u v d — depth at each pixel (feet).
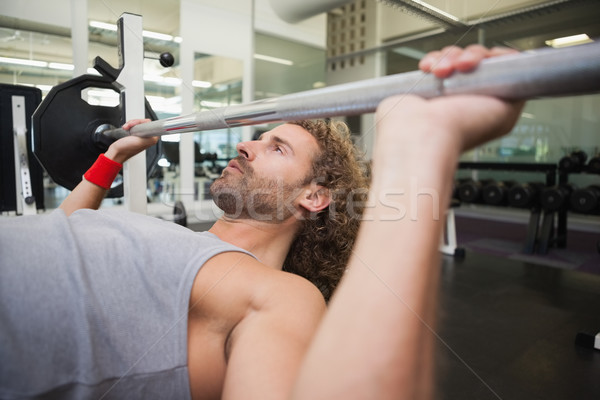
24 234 1.62
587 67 0.82
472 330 6.20
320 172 2.80
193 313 1.73
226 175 2.70
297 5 14.10
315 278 3.11
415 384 0.85
